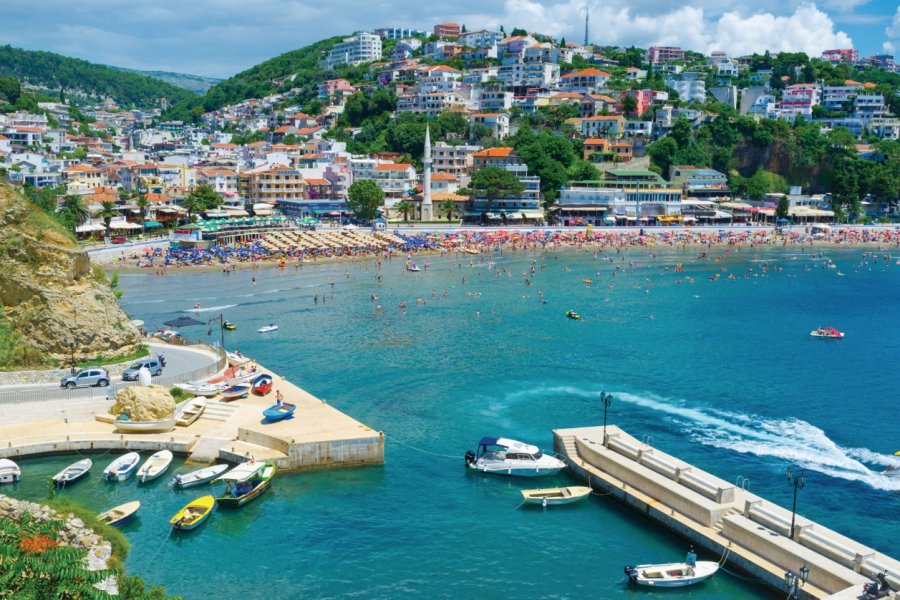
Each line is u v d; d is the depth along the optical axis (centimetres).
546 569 5941
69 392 8444
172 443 7719
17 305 9031
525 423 8925
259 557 5988
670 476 6925
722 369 11275
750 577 5788
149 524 6384
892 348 12669
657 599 5591
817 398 9975
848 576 5309
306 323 13812
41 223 9319
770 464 7831
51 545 3894
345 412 9219
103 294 9562
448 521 6631
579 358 11731
